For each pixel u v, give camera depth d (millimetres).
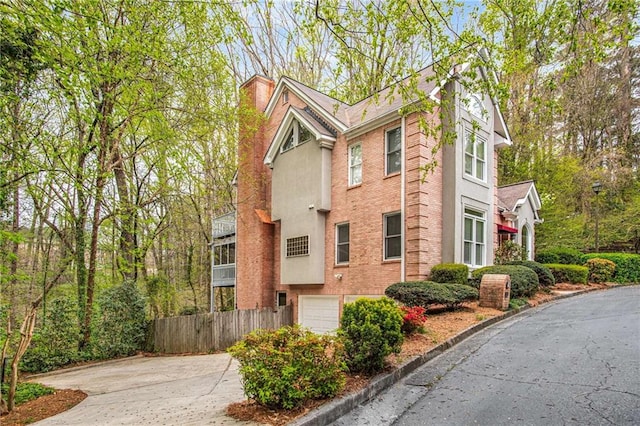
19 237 11023
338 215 14883
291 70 23781
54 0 7949
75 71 9133
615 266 17250
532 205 19359
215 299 24844
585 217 22016
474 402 4621
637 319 8203
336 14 6566
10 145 10422
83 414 5562
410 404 4715
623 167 23891
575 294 13578
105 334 12383
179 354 12617
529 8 5586
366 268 13594
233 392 5859
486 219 14234
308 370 4523
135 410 5359
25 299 14859
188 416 4629
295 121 16547
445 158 13016
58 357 11188
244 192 19062
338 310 14570
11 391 6199
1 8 7715
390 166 13414
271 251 17844
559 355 6125
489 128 14695
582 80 25250
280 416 4242
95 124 11656
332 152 15422
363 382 5172
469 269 12672
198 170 20031
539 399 4535
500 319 9406
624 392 4508
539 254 19312
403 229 12531
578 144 26594
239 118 17109
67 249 14078
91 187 12109
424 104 6898
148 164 16375
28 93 10234
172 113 15531
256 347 4582
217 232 21297
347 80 19953
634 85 26062
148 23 11789
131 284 13547
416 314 7648
